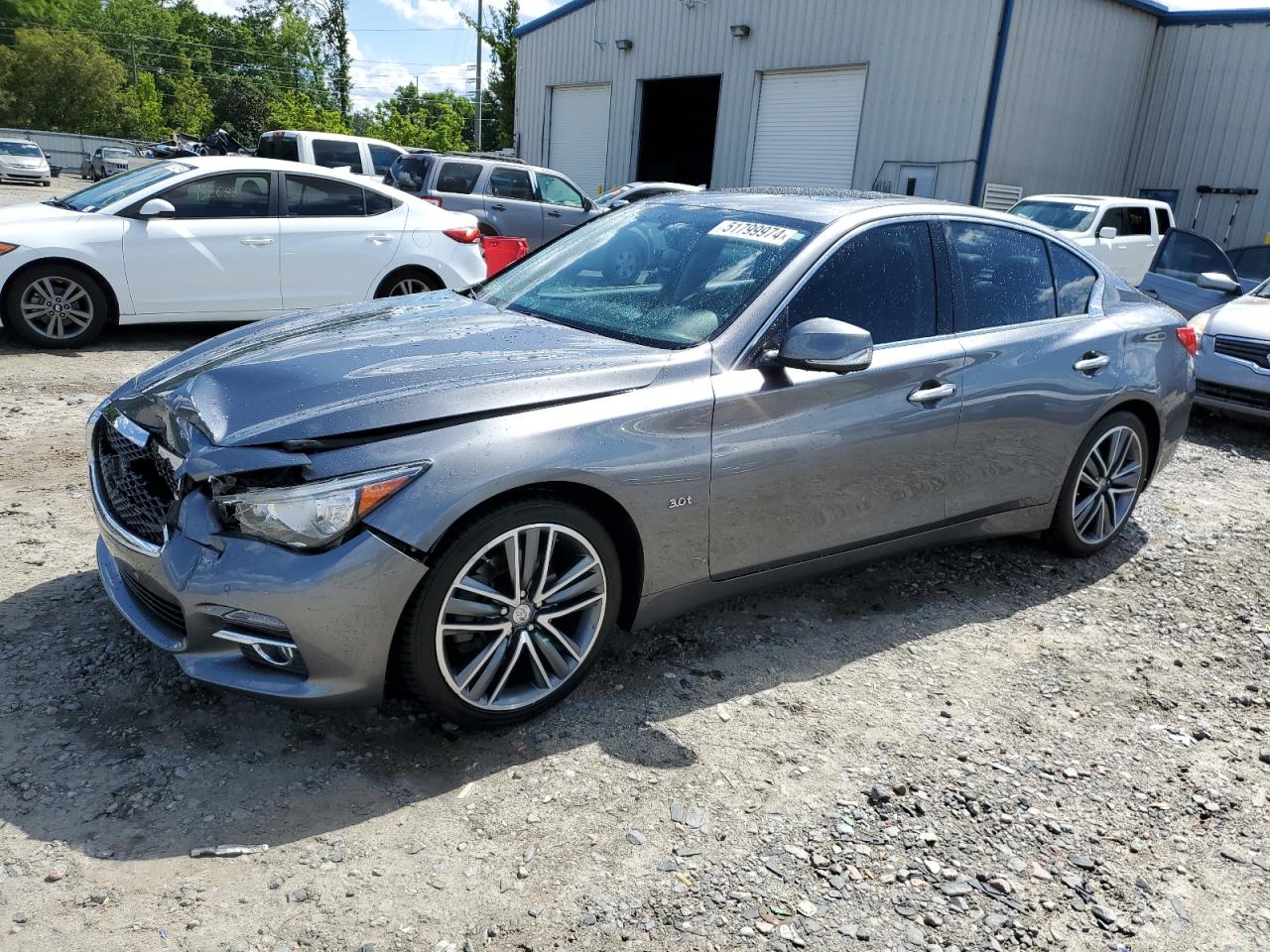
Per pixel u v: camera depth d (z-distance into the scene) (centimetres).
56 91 6500
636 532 296
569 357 300
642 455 288
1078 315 426
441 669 267
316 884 226
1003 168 1741
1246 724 331
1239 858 263
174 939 207
